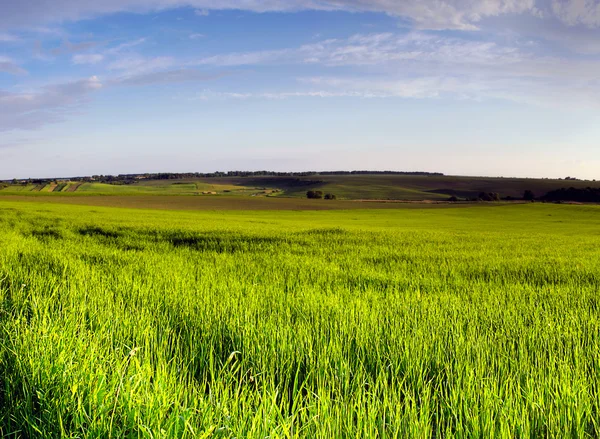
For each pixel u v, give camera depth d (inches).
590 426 126.8
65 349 145.8
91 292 266.8
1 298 246.7
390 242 855.7
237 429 103.0
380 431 113.3
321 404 119.4
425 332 197.3
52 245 612.1
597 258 642.8
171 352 169.2
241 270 426.9
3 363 145.3
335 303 255.3
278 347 170.4
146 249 634.2
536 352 176.6
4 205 2477.9
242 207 3715.6
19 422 113.3
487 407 121.6
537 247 851.4
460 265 518.9
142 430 96.8
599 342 194.9
